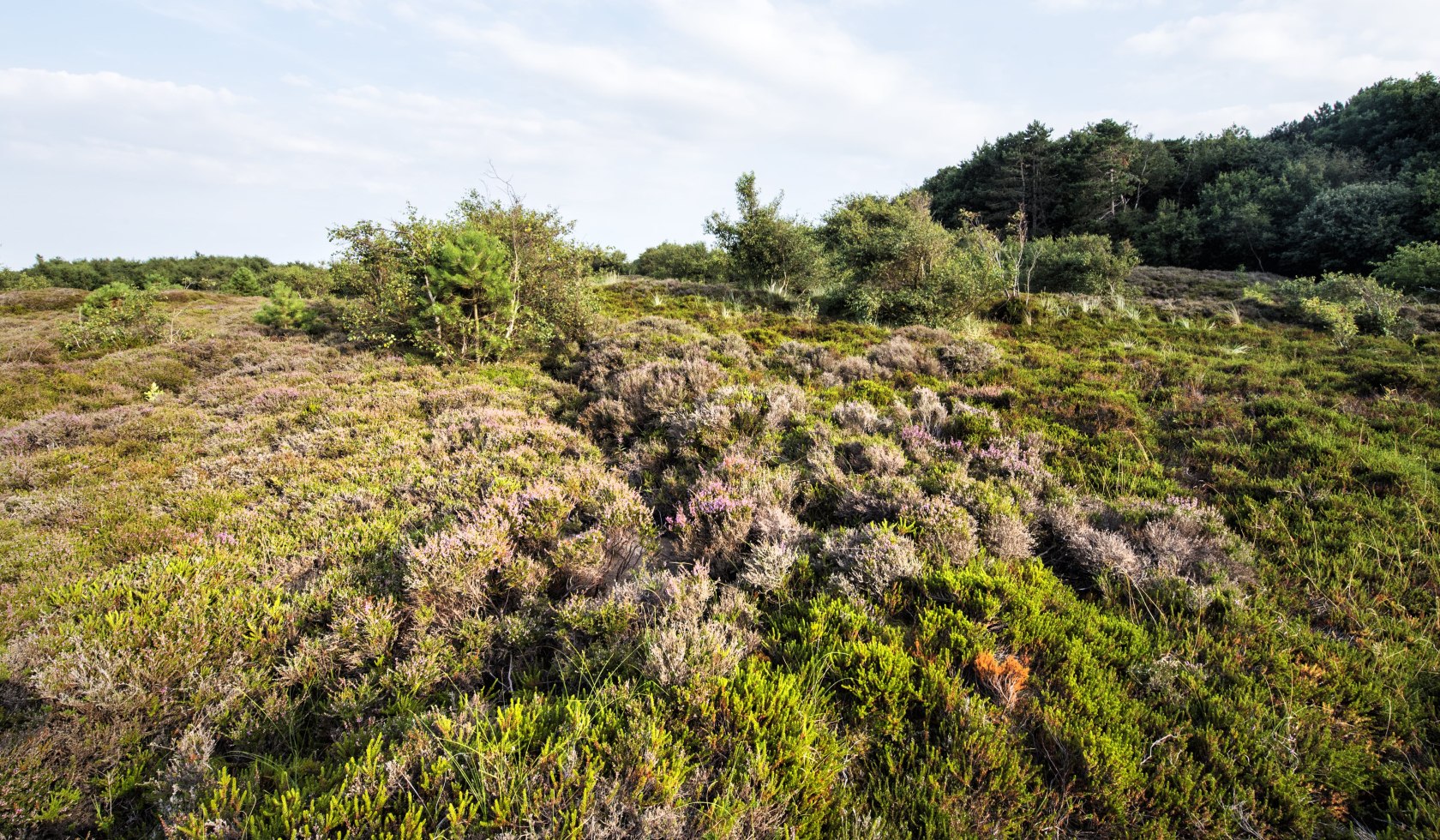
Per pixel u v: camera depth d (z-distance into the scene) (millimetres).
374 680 3051
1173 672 3012
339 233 12031
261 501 5574
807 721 2514
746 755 2340
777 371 9953
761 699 2590
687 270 30344
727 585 3785
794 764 2318
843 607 3365
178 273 61156
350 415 7777
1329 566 4129
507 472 5672
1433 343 11352
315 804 2096
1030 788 2396
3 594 3941
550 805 2045
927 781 2336
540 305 12688
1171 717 2740
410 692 2912
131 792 2424
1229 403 7738
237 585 3779
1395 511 4801
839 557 3988
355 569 4035
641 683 2787
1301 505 5008
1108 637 3309
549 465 5855
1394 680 3008
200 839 1971
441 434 6980
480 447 6570
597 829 1953
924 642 3125
